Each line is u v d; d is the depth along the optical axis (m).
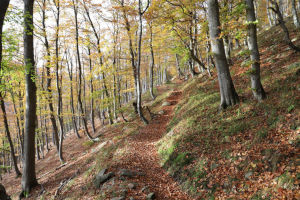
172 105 17.80
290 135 5.00
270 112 6.65
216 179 5.39
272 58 12.23
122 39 17.12
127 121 18.69
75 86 24.83
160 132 12.41
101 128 22.66
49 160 20.27
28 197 8.98
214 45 8.81
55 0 14.29
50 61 14.16
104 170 7.44
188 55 16.98
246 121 7.02
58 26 14.34
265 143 5.34
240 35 7.89
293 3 15.55
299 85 7.26
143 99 26.12
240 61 15.98
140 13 13.56
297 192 3.46
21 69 9.34
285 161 4.32
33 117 9.43
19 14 7.85
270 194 3.89
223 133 7.10
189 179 6.10
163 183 6.67
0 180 20.83
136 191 5.84
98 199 5.80
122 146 11.02
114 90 18.86
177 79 36.53
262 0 25.39
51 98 14.85
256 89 8.01
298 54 10.59
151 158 8.97
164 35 19.53
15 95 19.08
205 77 17.94
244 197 4.30
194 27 15.95
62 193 7.93
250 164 4.98
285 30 10.88
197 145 7.39
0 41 4.47
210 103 10.70
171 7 14.02
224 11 10.96
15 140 32.72
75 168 11.46
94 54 17.14
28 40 8.85
